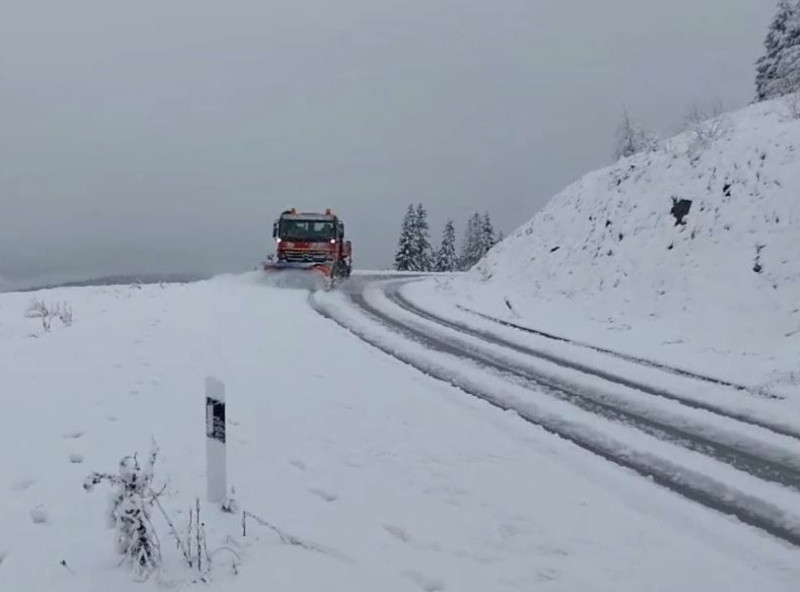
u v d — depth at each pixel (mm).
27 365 9734
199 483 5961
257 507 5586
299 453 7023
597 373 11891
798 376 11250
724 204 18344
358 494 6098
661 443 8102
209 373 10008
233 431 7523
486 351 13695
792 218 16203
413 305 21125
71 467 6180
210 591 4262
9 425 7156
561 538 5492
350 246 33906
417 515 5762
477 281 26328
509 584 4727
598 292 19578
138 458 6465
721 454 7754
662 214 20172
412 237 67375
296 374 10492
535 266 23922
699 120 24438
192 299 18625
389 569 4781
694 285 16953
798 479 7000
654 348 14180
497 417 8898
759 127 20328
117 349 11148
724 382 11281
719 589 4805
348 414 8539
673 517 6016
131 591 4234
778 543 5586
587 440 8180
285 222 27750
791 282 14867
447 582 4695
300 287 25016
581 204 24828
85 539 4883
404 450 7371
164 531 5000
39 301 16391
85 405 7988
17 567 4484
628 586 4781
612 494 6473
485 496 6266
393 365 11820
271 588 4359
